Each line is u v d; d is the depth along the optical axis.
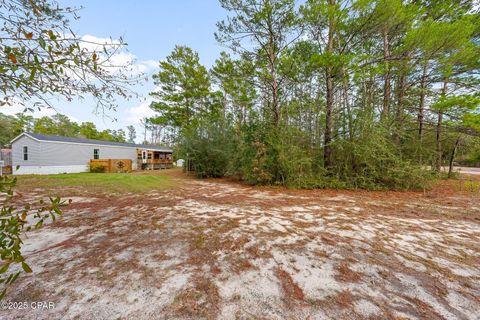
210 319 1.30
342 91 8.30
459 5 6.84
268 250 2.30
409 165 6.41
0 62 1.12
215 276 1.78
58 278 1.71
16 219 0.94
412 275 1.82
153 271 1.84
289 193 6.11
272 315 1.34
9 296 1.47
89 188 6.47
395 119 7.32
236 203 4.70
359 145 6.66
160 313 1.34
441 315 1.35
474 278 1.78
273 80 7.89
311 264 2.00
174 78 15.02
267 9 6.70
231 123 10.49
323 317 1.32
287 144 7.21
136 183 7.77
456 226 3.12
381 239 2.62
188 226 3.07
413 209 4.15
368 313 1.36
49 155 12.16
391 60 6.66
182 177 10.73
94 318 1.29
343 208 4.25
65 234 2.72
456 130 7.46
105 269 1.86
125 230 2.89
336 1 6.41
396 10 5.71
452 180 8.78
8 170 11.83
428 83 8.02
